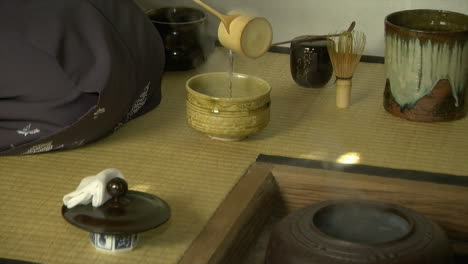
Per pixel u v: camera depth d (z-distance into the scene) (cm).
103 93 202
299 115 245
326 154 217
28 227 173
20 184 193
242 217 183
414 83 234
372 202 177
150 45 231
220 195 191
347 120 242
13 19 200
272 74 282
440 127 238
